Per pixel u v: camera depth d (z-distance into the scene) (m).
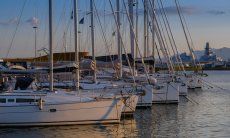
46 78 31.27
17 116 24.89
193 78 64.81
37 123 25.03
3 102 24.97
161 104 38.72
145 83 34.69
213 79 109.25
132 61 39.62
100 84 32.34
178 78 49.12
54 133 23.77
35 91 26.34
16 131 24.23
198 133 24.78
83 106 25.48
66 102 25.17
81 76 37.06
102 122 26.05
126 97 28.12
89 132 24.22
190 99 45.22
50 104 25.00
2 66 29.23
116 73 36.94
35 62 32.25
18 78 27.47
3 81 28.02
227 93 58.06
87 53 35.12
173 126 27.19
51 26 26.33
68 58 32.69
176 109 36.16
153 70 46.97
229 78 116.06
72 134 23.62
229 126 27.41
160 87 38.53
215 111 35.72
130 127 26.33
